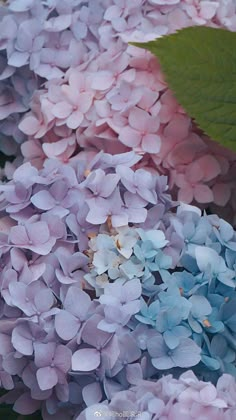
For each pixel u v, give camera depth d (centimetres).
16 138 95
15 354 71
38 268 73
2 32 94
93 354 69
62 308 73
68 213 76
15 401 75
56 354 70
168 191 89
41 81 95
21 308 71
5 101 96
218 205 91
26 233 74
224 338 71
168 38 85
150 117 86
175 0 92
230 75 85
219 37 85
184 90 85
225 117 84
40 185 77
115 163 80
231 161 90
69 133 89
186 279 73
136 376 69
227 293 73
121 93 87
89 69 92
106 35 92
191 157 88
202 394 65
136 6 92
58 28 93
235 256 75
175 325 70
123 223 75
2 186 78
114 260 73
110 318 69
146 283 72
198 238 76
